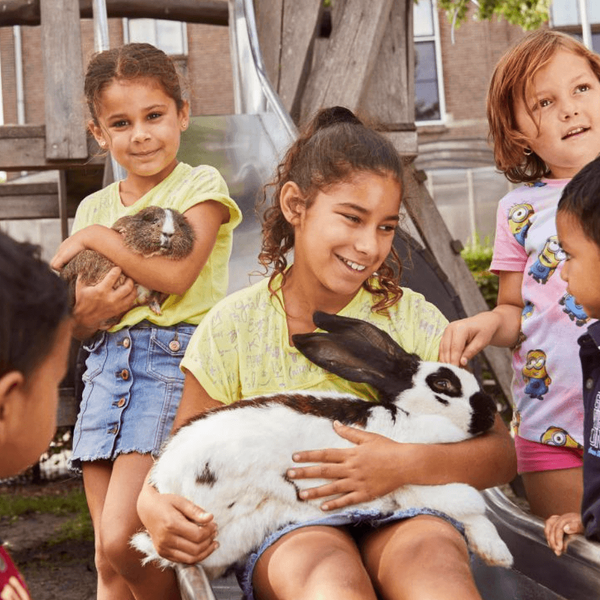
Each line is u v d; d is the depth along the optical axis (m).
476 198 20.20
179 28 20.42
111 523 2.62
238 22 5.57
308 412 2.17
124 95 3.07
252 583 2.04
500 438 2.27
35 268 1.43
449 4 11.12
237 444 2.08
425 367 2.24
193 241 2.94
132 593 2.74
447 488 2.13
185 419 2.32
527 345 2.83
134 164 3.12
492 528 2.15
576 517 2.27
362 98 6.10
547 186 2.97
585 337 2.21
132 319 2.93
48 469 8.84
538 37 2.90
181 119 3.27
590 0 20.27
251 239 4.07
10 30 20.64
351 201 2.25
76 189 7.52
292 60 5.96
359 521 2.07
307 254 2.33
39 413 1.45
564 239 2.09
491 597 2.46
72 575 5.30
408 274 4.38
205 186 3.12
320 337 2.26
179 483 2.10
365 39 5.95
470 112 20.91
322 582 1.81
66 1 5.27
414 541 1.95
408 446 2.12
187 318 2.98
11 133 5.31
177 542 2.03
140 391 2.87
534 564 2.38
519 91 2.86
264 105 5.12
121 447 2.79
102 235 2.92
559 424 2.74
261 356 2.37
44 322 1.42
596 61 2.87
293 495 2.09
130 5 6.89
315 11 5.95
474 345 2.54
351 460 2.08
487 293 9.21
